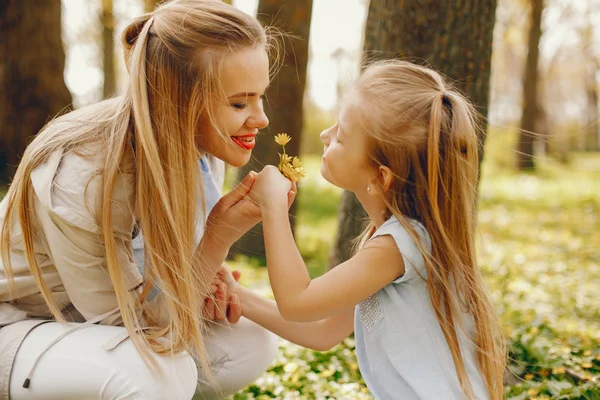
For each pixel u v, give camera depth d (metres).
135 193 2.03
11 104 8.94
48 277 2.12
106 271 2.05
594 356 3.33
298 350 3.46
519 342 3.31
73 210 1.94
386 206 2.18
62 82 9.28
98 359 1.92
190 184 2.01
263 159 6.52
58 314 2.07
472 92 3.60
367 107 2.07
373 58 3.68
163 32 1.98
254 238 6.62
